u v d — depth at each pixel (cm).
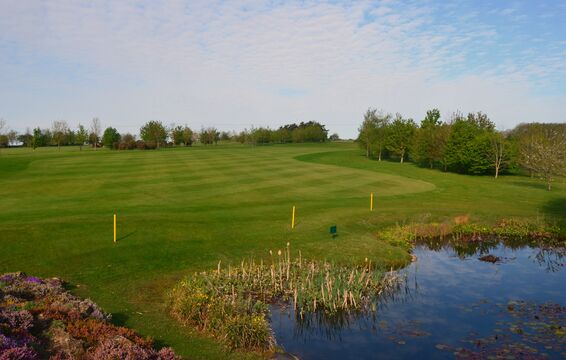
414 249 2456
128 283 1655
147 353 1029
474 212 3216
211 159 6750
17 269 1709
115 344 1020
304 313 1498
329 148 11500
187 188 3847
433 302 1617
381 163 7412
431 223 2823
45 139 12081
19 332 988
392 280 1838
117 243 2042
